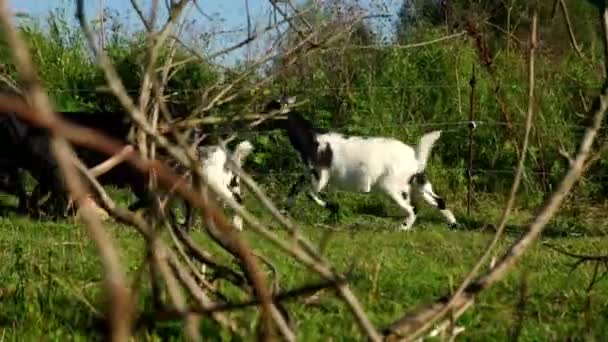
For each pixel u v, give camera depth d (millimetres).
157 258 2861
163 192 3975
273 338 3314
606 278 7223
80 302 5566
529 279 7145
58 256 7863
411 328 3396
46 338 5031
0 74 3443
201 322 4723
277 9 4008
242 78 4445
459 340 5297
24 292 5844
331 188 15750
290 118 15414
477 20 6355
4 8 1370
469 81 17188
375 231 13211
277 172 16594
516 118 15805
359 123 17188
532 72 3309
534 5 3281
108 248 1508
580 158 3479
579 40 13070
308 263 2650
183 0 3467
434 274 7688
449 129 17891
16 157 12734
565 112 15008
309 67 8477
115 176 11766
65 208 12203
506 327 5438
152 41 3512
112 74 2385
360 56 16938
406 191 15414
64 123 1540
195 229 10039
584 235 12836
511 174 16875
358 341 5125
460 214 16062
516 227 13227
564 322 5664
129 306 1679
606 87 3506
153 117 3643
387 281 7047
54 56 16750
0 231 10805
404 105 18047
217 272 4734
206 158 12023
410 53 18078
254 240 8961
